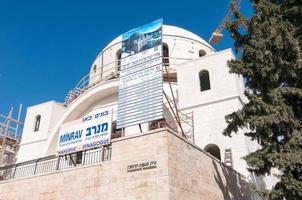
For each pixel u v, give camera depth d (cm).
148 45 1889
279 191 1353
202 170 1583
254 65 1555
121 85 1867
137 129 2472
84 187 1544
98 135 1677
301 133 1359
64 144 1798
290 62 1468
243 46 1641
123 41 2022
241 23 1628
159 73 1753
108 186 1466
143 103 1728
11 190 1809
